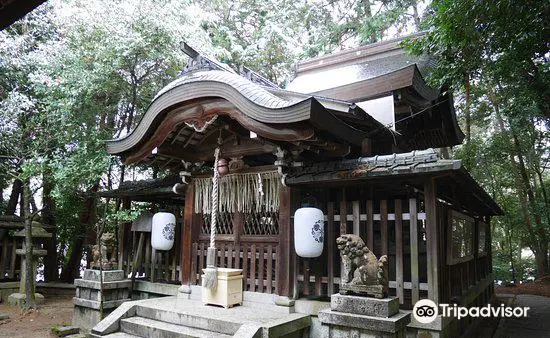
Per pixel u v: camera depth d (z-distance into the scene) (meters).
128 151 6.30
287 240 5.36
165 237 6.74
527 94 8.09
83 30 8.35
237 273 5.64
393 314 3.95
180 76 6.42
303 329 5.00
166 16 8.49
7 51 8.86
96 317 6.61
